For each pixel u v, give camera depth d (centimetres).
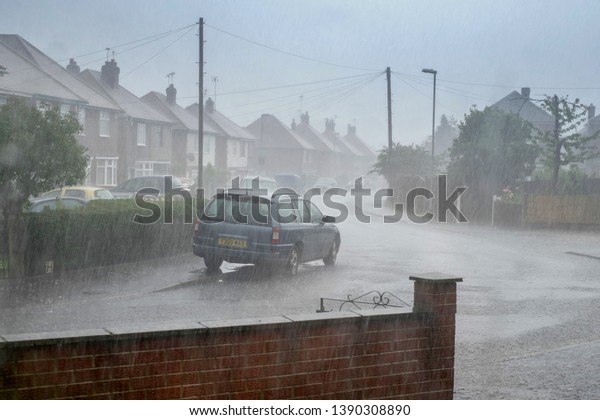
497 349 893
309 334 549
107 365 481
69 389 470
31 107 1345
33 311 1030
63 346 468
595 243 2378
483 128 3481
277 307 1115
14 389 455
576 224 2984
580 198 2989
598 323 1060
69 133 1362
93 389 477
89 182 4228
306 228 1535
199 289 1288
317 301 1173
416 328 590
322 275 1504
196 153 6338
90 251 1418
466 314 1118
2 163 1267
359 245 2186
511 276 1553
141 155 5156
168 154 5594
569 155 3278
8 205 1286
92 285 1255
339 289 1309
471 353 872
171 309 1083
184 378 504
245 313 1061
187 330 505
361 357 570
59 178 1351
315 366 551
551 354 870
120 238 1499
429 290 597
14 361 455
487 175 3403
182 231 1730
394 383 581
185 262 1603
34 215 1298
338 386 561
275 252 1427
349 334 565
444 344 600
